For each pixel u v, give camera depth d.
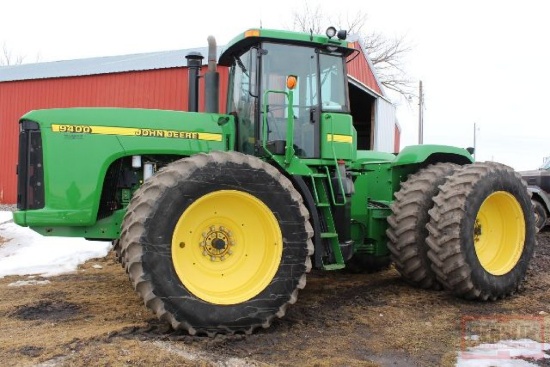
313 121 5.06
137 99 13.46
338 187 5.00
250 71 4.97
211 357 3.54
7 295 5.43
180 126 4.84
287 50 5.02
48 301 5.07
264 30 4.89
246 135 5.03
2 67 17.42
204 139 4.93
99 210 4.69
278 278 4.19
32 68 16.44
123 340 3.72
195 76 5.80
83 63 16.36
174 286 3.86
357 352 3.81
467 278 5.04
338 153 5.12
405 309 4.94
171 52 15.38
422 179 5.59
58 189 4.48
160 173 4.01
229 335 4.00
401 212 5.51
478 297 5.17
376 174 6.23
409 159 5.83
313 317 4.64
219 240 4.22
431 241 5.15
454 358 3.70
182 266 4.04
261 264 4.28
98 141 4.59
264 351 3.77
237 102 5.27
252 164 4.22
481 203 5.18
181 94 13.02
